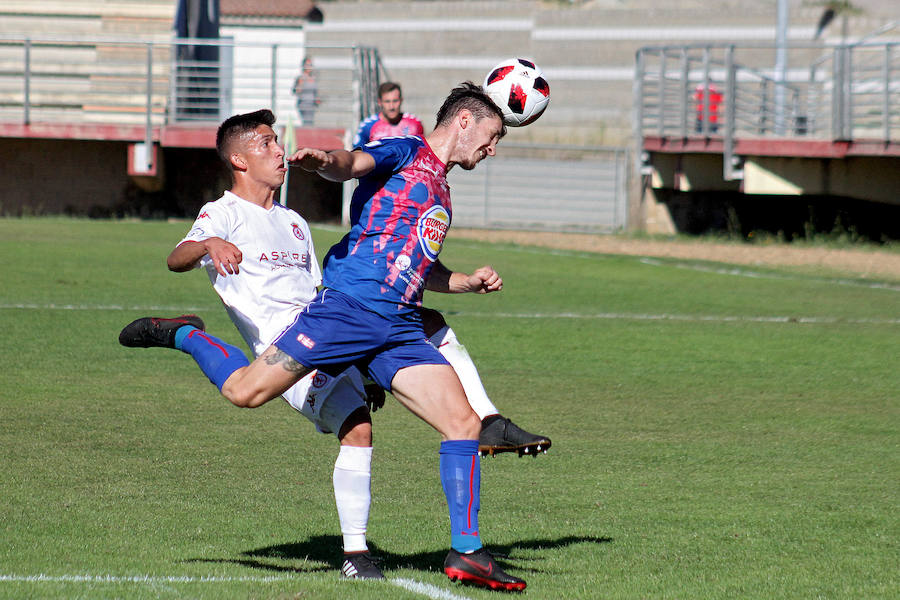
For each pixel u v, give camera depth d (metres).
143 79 75.50
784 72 79.81
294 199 71.62
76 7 75.94
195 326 14.55
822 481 20.86
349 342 13.68
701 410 27.36
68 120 73.88
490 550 15.97
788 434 24.89
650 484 20.47
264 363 13.61
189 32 79.56
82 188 71.31
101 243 55.97
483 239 70.94
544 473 21.22
